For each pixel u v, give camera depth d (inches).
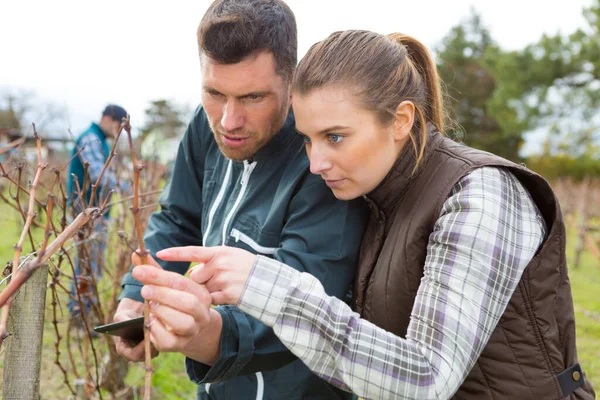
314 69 49.9
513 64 741.3
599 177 976.3
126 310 63.2
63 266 115.4
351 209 58.7
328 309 44.1
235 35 54.8
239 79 56.1
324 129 49.8
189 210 77.0
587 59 709.9
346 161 50.6
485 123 1237.1
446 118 65.1
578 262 352.5
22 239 45.1
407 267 51.4
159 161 150.8
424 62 59.7
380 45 52.1
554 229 49.7
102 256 116.0
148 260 43.1
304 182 59.8
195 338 48.9
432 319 44.7
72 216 82.8
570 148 973.2
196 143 76.2
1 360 124.3
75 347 139.1
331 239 57.5
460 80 1248.2
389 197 54.4
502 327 49.8
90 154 141.2
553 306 50.4
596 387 151.0
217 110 60.1
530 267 49.1
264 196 63.9
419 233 50.8
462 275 45.3
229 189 68.5
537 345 49.7
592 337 200.4
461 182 49.4
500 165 49.4
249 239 63.0
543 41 729.6
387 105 50.1
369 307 55.4
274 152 63.9
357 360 43.3
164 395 133.3
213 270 44.7
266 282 43.9
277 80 58.6
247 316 53.5
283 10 59.5
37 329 47.6
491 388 50.4
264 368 55.0
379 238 56.0
